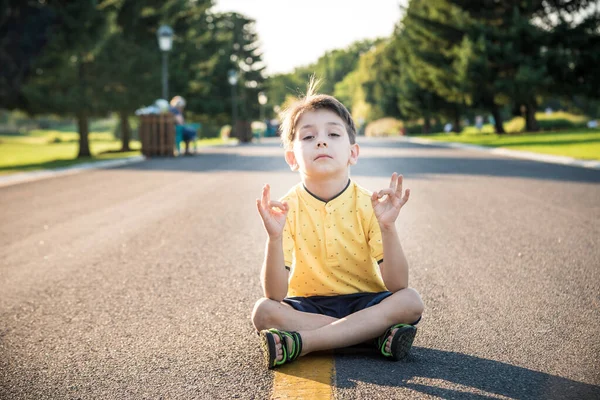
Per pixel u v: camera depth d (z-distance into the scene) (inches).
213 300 146.7
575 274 164.4
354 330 103.0
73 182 455.2
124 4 1018.1
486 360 103.2
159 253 204.5
